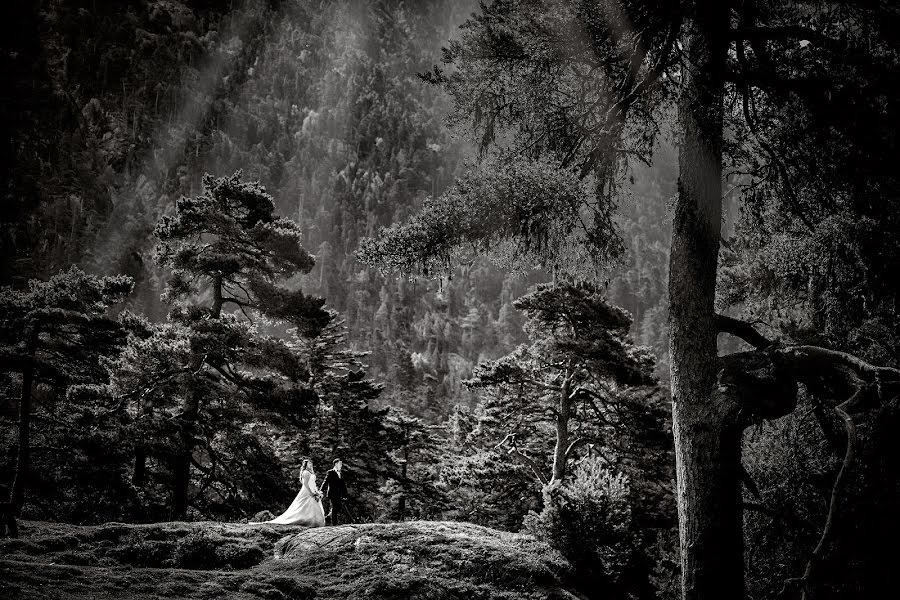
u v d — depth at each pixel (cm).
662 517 2323
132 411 2558
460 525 1545
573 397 2641
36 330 2291
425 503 3541
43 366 2275
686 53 817
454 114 886
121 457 2316
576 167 912
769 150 865
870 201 859
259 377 2623
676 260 820
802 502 1121
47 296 2350
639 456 2592
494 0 844
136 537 1274
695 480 739
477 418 3134
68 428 2464
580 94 909
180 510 2386
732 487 733
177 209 2630
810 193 927
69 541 1217
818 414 829
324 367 3297
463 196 814
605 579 1404
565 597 1216
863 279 1053
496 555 1300
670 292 822
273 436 3077
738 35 808
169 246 2634
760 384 732
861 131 772
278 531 1453
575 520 1463
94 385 2392
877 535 825
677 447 773
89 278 2483
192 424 2406
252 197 2705
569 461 2742
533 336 2744
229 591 1026
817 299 1197
